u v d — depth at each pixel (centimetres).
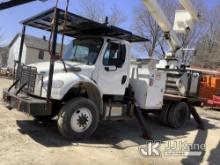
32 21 717
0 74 2789
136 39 799
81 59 718
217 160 664
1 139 591
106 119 724
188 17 987
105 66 704
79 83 641
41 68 635
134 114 794
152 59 829
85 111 649
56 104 673
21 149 549
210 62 3500
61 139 641
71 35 787
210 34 3569
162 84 853
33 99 612
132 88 820
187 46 3128
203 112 1523
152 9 874
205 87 1243
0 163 474
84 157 552
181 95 989
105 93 712
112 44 717
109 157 575
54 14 597
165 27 938
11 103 648
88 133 660
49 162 503
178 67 1012
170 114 942
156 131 877
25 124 733
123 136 755
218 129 1037
